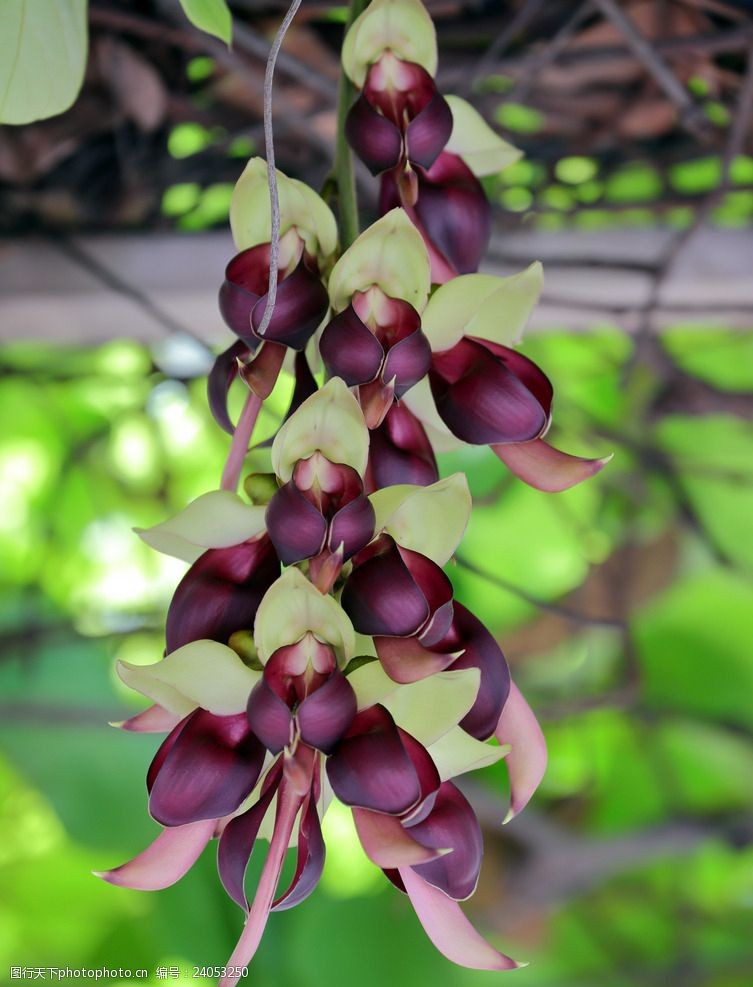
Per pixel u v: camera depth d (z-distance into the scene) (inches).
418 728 14.2
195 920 43.3
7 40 18.5
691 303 31.3
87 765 41.1
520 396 15.1
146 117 28.9
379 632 14.0
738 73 28.9
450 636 15.0
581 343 42.8
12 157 28.5
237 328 15.1
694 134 29.7
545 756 15.9
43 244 29.7
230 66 27.0
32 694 41.4
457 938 14.6
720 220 33.8
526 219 31.4
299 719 13.6
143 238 30.0
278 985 44.6
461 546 46.3
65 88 18.9
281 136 30.4
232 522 15.0
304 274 14.9
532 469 15.5
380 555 14.3
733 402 37.8
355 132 16.2
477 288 15.1
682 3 28.2
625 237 31.3
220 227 30.5
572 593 45.1
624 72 29.7
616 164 31.4
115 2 26.5
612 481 41.2
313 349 16.3
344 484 14.1
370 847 13.5
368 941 45.9
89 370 41.6
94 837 40.7
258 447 16.4
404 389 14.6
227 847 14.5
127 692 42.5
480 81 29.1
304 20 28.3
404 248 14.7
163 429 45.5
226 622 14.9
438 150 16.3
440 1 27.4
